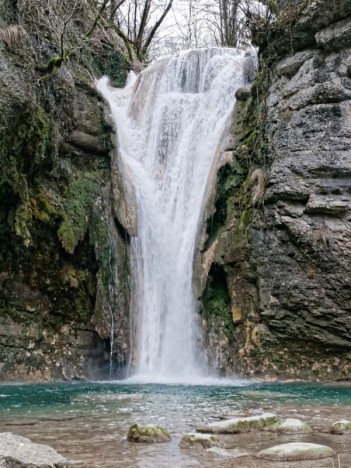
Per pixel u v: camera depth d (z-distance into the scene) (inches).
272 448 209.5
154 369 606.5
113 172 655.1
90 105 662.5
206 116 706.8
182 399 384.5
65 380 573.0
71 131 645.3
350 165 534.9
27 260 575.5
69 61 679.7
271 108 602.9
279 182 562.6
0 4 587.8
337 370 548.4
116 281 613.0
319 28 571.2
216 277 609.6
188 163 686.5
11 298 568.1
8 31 560.1
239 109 663.1
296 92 578.6
